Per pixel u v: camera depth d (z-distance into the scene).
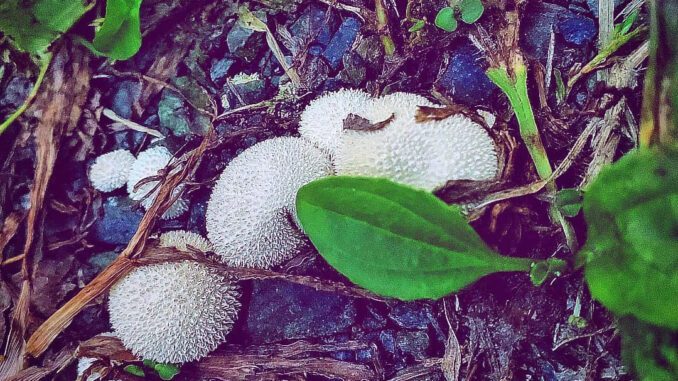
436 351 0.17
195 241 0.18
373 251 0.15
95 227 0.20
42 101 0.20
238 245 0.17
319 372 0.18
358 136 0.16
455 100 0.18
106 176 0.20
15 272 0.19
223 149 0.20
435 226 0.14
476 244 0.15
